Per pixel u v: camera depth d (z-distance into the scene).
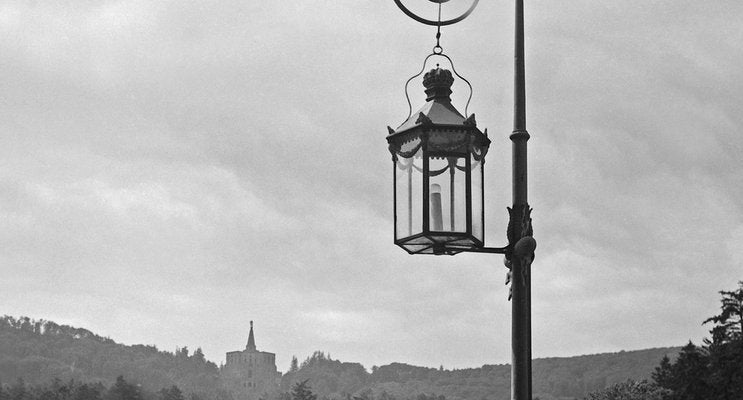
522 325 9.87
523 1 10.48
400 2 9.94
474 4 10.08
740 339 65.25
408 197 9.52
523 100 10.35
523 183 10.21
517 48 10.40
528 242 9.84
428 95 9.95
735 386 63.94
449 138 9.45
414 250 9.80
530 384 9.82
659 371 99.19
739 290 67.50
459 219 9.42
